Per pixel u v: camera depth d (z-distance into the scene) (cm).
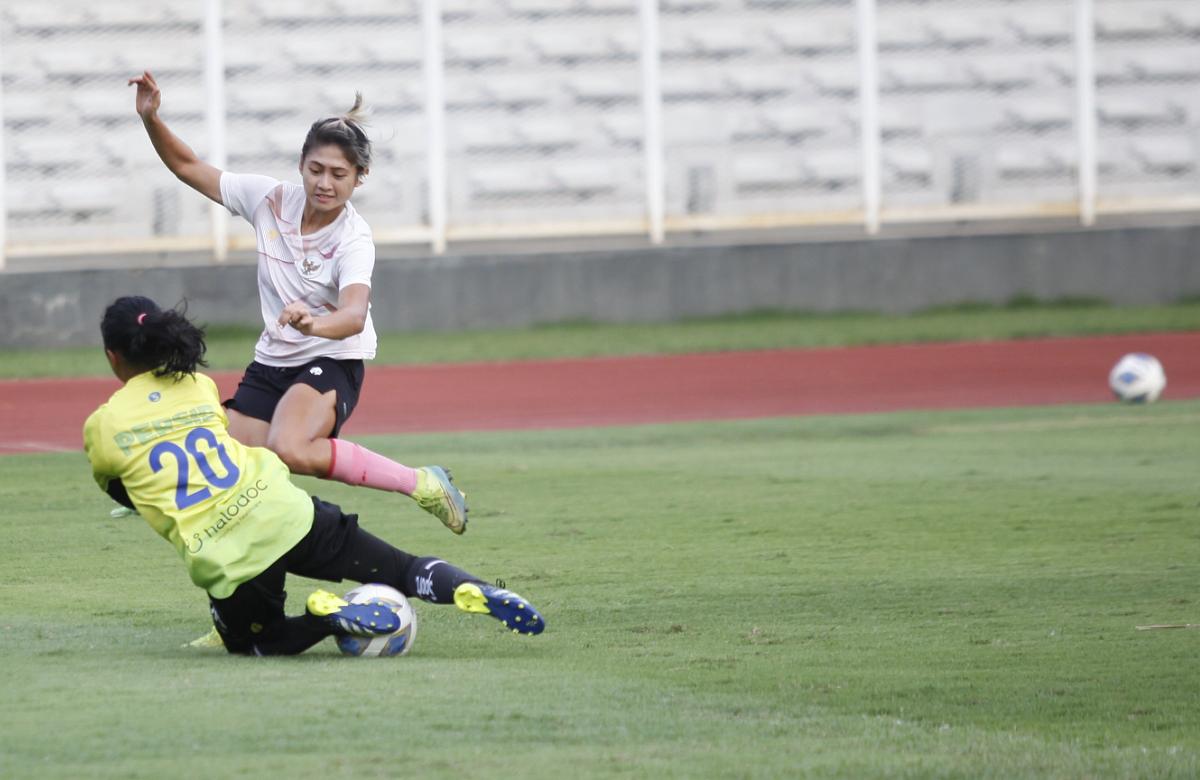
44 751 1249
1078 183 8394
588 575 2250
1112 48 8769
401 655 1709
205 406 1694
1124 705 1480
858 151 8562
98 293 7069
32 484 3228
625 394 5378
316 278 2102
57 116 7881
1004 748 1312
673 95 8606
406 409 5044
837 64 8688
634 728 1366
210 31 7556
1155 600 2042
